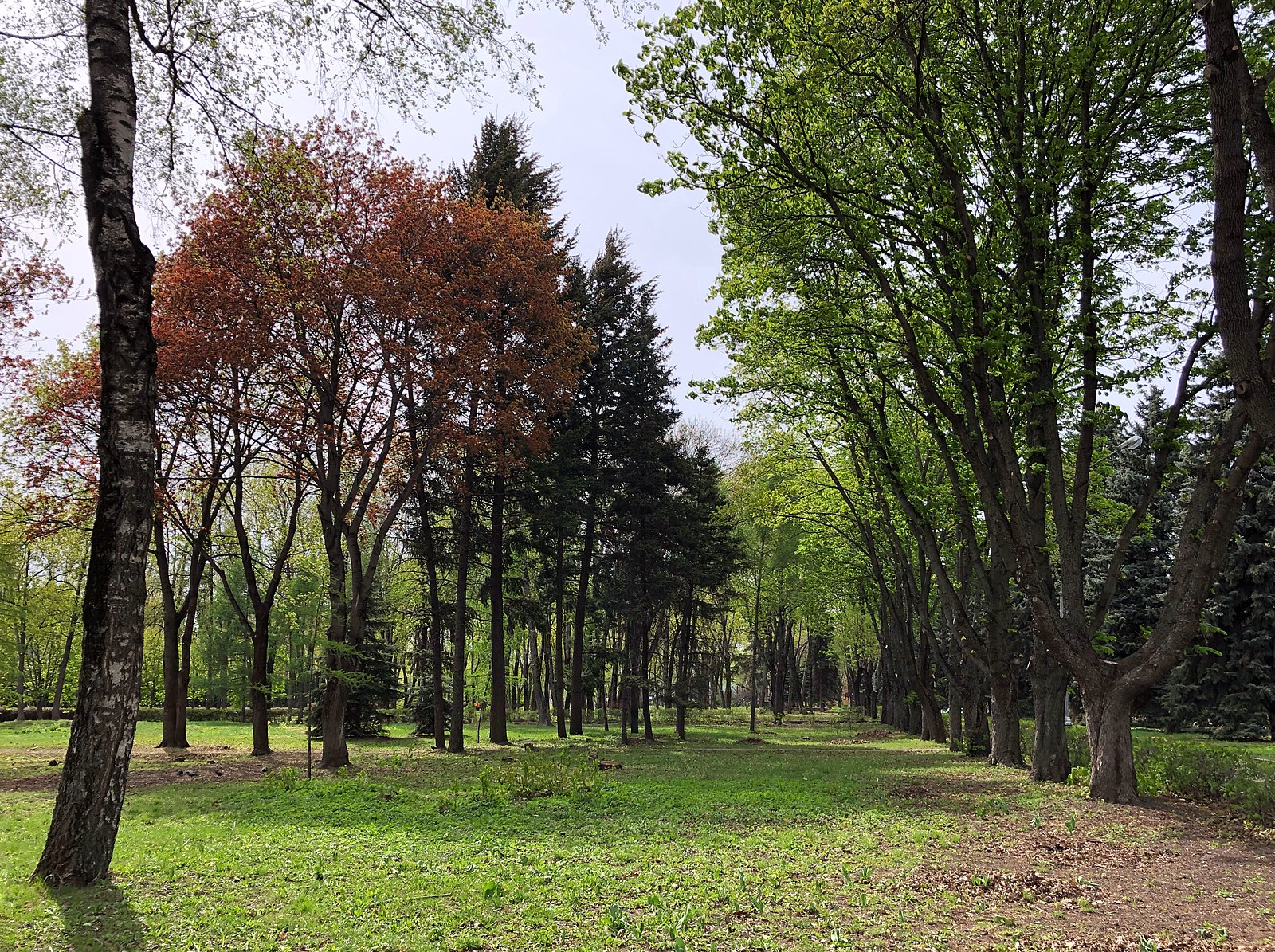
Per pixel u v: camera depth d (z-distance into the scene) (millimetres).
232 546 36438
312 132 19250
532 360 23812
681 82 13430
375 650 30656
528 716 47656
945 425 19047
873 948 5910
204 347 19453
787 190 14773
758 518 32062
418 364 20469
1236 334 7035
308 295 19188
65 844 7246
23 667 40812
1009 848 9609
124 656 7492
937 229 14562
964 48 14734
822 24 11758
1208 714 30953
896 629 36188
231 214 17969
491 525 29297
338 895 7059
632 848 9273
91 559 7480
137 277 7723
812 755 24922
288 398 21734
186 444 23016
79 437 21672
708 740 33688
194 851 8945
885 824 11211
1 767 18844
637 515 31641
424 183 20828
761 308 18219
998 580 20531
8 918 6199
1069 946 6023
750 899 7098
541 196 30516
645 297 32500
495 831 10523
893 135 15023
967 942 6086
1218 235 7113
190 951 5645
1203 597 12828
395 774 18453
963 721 25516
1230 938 6230
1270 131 6715
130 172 7840
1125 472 36156
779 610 46969
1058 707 16891
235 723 41000
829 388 20547
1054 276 14570
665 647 40438
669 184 14484
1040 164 14086
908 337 14812
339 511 20578
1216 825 11008
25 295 16750
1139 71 13680
